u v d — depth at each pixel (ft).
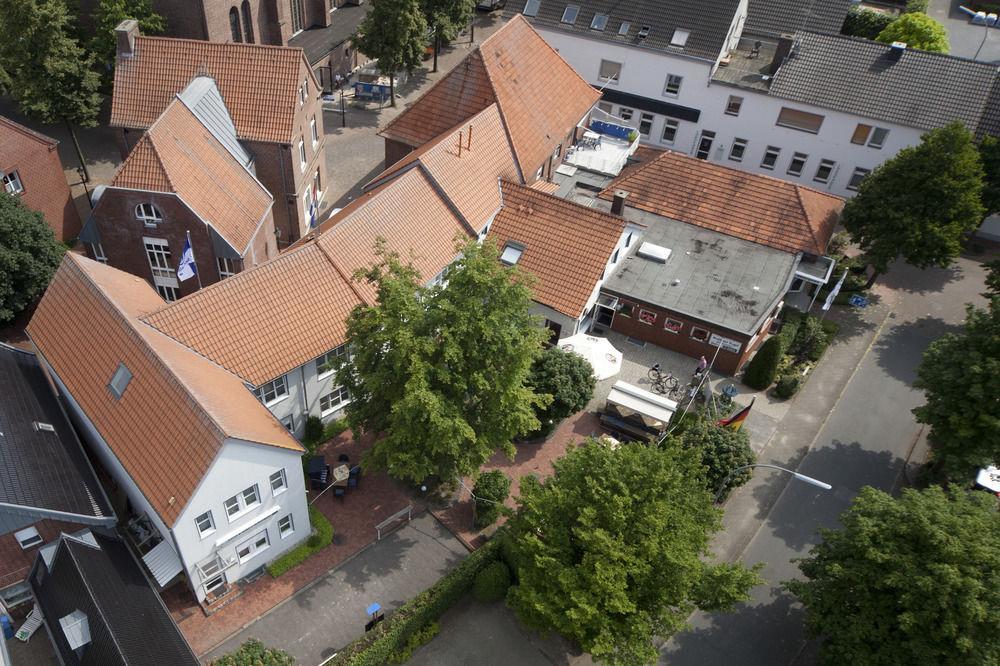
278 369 113.80
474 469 110.52
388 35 209.15
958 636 84.07
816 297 170.60
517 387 107.65
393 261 107.65
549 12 216.13
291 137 157.99
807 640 109.81
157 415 95.50
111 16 180.45
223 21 197.67
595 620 89.30
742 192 169.27
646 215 171.63
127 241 139.44
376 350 106.32
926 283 181.06
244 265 142.92
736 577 91.61
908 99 186.29
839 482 132.87
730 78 202.59
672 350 155.94
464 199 149.48
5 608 99.91
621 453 97.86
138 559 105.19
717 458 121.39
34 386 114.52
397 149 180.04
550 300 144.77
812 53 197.36
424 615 103.81
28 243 133.49
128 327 102.53
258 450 94.48
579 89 194.49
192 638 101.60
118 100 160.15
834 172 200.64
